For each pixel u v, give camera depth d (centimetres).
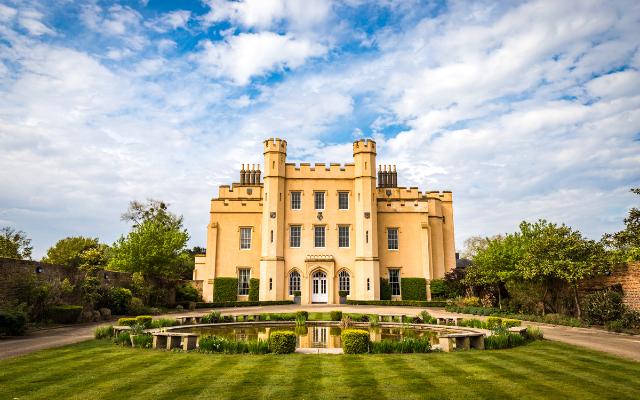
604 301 1948
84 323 2092
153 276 3316
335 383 877
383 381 893
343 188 4056
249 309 3231
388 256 4022
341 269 3903
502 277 2578
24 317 1625
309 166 4081
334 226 3984
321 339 1622
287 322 2212
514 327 1602
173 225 5088
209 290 3938
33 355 1176
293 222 3978
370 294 3781
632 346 1364
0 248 3247
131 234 3425
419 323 2145
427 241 4034
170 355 1181
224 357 1153
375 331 1873
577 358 1150
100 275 2580
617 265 2042
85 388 838
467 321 1947
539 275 2261
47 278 2086
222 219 4091
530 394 803
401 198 4350
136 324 1524
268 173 3994
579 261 2134
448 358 1145
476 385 864
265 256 3853
